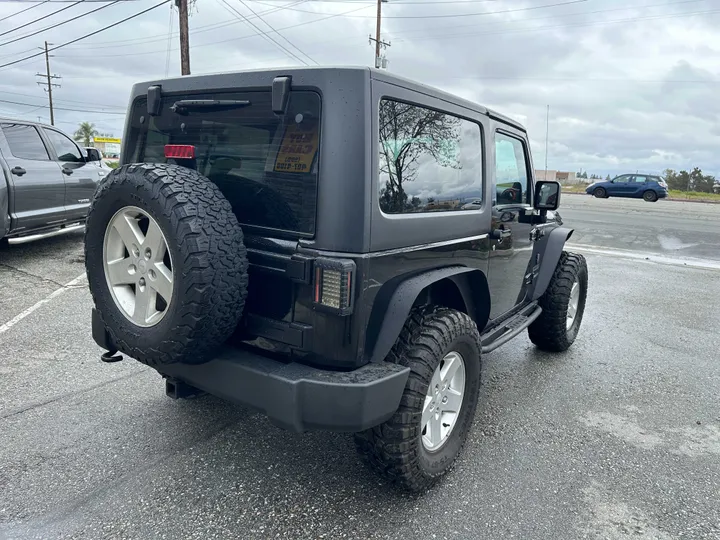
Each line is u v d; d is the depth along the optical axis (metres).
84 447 3.02
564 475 2.91
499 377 4.28
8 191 6.82
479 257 3.19
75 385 3.82
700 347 5.16
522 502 2.66
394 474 2.49
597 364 4.64
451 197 2.86
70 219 8.04
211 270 2.09
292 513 2.51
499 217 3.42
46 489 2.64
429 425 2.67
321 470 2.87
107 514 2.47
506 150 3.62
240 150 2.43
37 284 6.39
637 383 4.24
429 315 2.63
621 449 3.21
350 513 2.53
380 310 2.33
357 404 2.14
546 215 4.52
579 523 2.51
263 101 2.35
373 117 2.17
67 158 8.07
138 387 3.81
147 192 2.15
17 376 3.93
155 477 2.76
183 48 19.56
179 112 2.68
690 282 8.12
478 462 3.01
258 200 2.37
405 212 2.46
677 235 13.62
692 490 2.81
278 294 2.30
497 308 3.62
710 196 36.47
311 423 2.18
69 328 4.96
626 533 2.46
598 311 6.38
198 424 3.32
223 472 2.82
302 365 2.30
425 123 2.58
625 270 8.95
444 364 2.71
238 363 2.30
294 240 2.26
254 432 3.24
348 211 2.14
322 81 2.16
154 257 2.21
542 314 4.59
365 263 2.18
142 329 2.29
